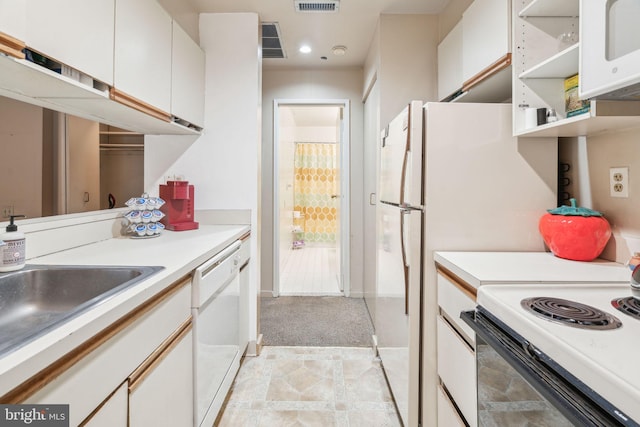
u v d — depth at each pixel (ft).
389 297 5.83
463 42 5.76
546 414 1.98
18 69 3.03
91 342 2.25
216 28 7.29
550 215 4.29
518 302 2.65
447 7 7.16
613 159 4.04
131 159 7.04
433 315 4.58
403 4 7.20
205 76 7.27
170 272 3.38
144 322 2.95
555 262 3.97
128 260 3.92
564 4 3.97
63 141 4.95
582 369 1.76
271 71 10.82
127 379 2.69
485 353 2.83
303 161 20.67
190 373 4.02
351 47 9.25
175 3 6.23
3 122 3.96
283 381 6.39
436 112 4.52
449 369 4.06
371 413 5.51
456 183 4.54
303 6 7.20
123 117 5.17
